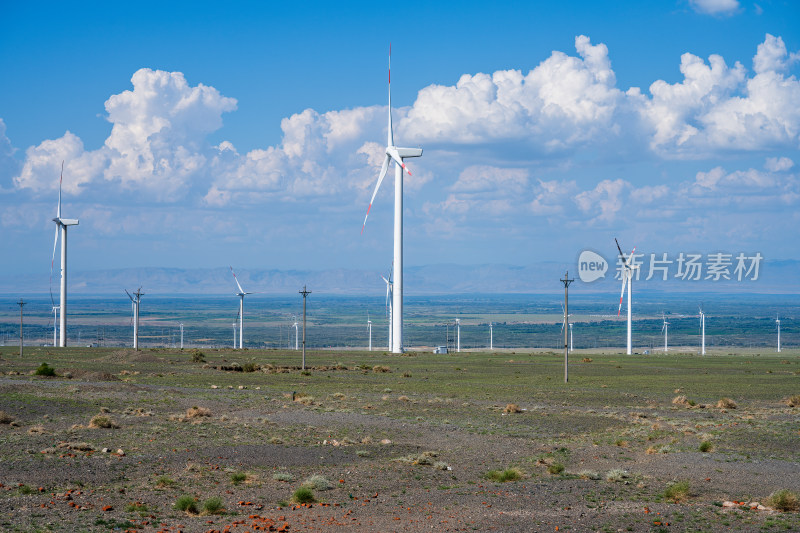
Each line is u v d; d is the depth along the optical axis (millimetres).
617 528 22969
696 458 35188
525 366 112250
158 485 28406
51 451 33219
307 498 26703
